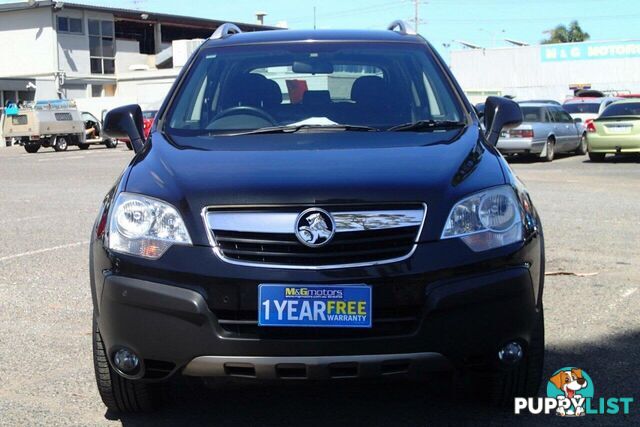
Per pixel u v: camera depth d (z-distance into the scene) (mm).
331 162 3504
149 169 3611
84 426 3732
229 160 3594
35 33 43062
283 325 3111
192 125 4359
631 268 6855
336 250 3148
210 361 3152
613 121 18141
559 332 5055
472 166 3531
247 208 3197
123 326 3258
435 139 3930
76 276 6922
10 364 4629
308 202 3170
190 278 3158
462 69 49406
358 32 5113
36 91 41656
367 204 3184
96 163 22312
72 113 31125
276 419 3785
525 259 3320
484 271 3215
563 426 3648
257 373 3146
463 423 3695
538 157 19750
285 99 4531
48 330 5320
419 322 3125
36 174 18219
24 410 3926
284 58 4762
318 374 3135
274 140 3967
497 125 4398
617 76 45062
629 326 5176
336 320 3105
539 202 11117
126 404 3760
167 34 54531
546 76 47000
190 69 4777
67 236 9000
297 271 3111
